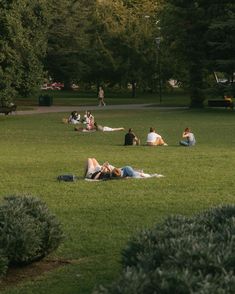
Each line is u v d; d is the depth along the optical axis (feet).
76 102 232.94
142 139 104.58
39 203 30.01
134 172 58.39
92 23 265.95
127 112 175.63
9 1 144.66
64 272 27.61
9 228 27.02
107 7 267.80
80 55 256.73
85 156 78.43
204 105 207.41
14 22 143.95
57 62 249.14
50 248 29.25
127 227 36.55
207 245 19.80
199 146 91.40
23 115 166.81
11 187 53.47
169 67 256.32
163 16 200.54
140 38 258.37
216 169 64.49
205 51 193.77
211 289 16.15
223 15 188.75
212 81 244.22
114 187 52.42
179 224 24.34
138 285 16.61
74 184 54.54
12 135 113.09
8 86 145.38
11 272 27.73
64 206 43.75
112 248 31.63
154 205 43.75
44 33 179.73
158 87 285.02
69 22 241.76
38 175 61.21
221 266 18.24
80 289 25.21
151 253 20.26
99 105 211.00
